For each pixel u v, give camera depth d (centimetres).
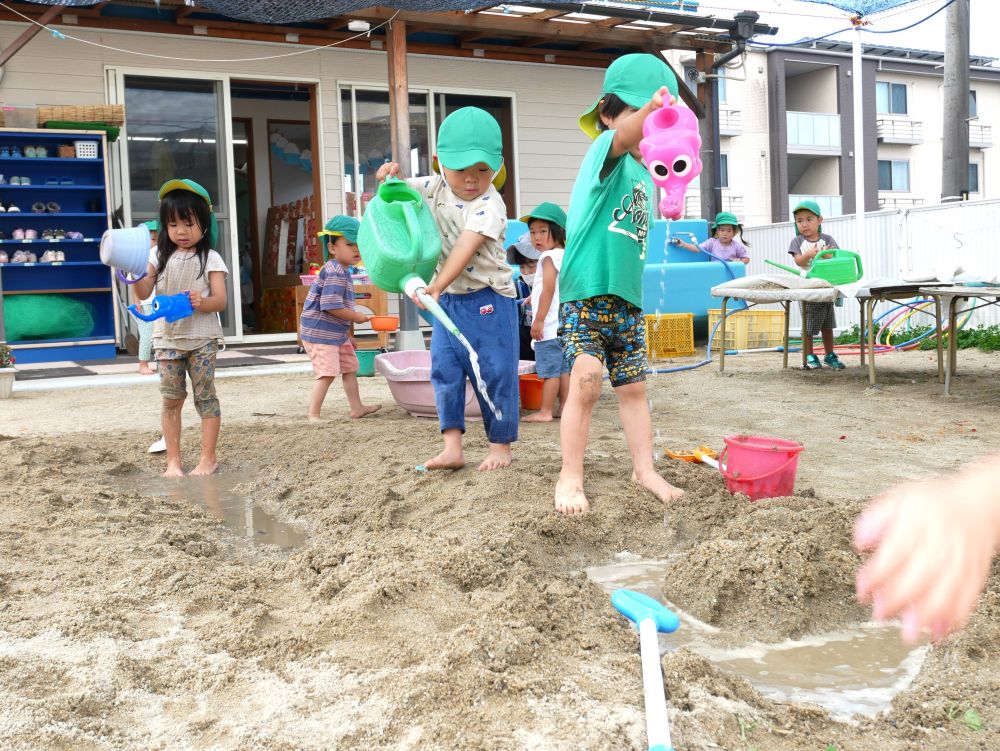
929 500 42
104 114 1001
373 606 230
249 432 514
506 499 330
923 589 39
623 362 350
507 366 379
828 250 744
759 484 330
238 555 301
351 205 1185
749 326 1009
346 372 564
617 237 333
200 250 435
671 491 331
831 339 792
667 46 1191
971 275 642
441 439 458
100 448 475
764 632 227
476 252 374
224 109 1112
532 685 184
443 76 1220
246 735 170
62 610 236
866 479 375
